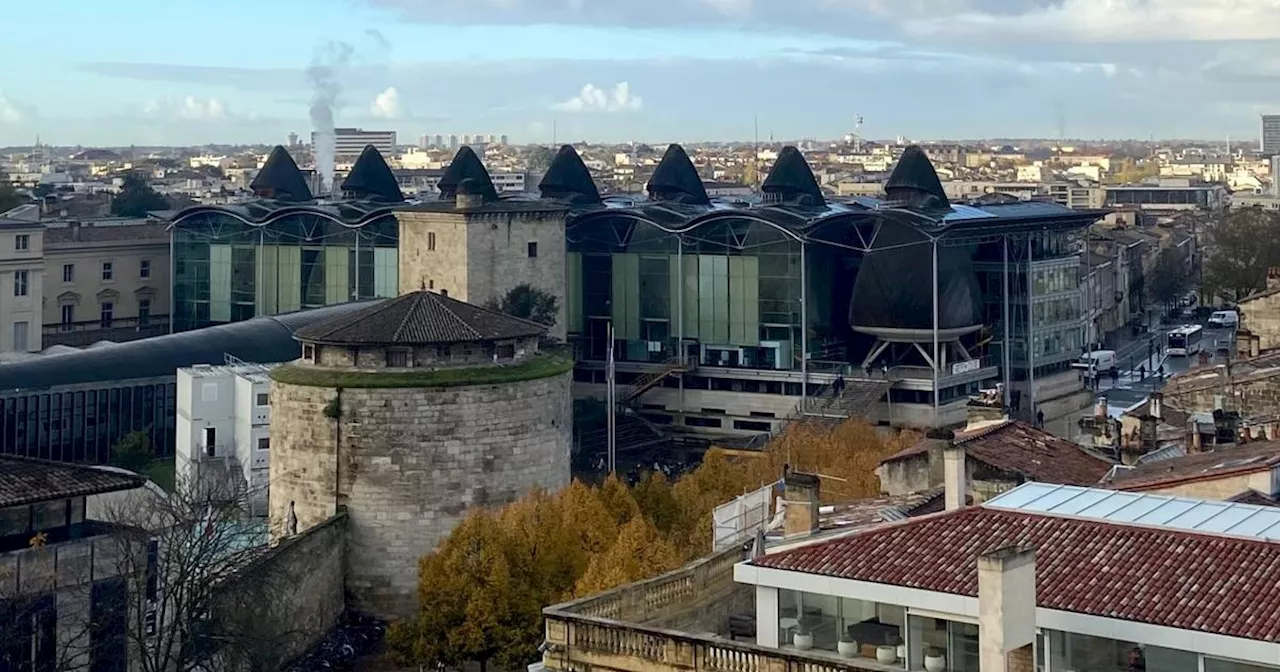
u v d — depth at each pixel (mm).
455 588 113688
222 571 108875
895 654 56781
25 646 93688
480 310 145250
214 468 161875
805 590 59312
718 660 57844
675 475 198750
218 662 111500
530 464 139000
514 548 115438
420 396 134000
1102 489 67125
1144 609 52875
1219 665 51188
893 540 60250
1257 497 73750
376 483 134125
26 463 100750
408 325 138875
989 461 95625
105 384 198375
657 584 67938
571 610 63062
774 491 96938
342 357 137750
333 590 132125
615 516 125688
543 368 141500
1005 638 50719
